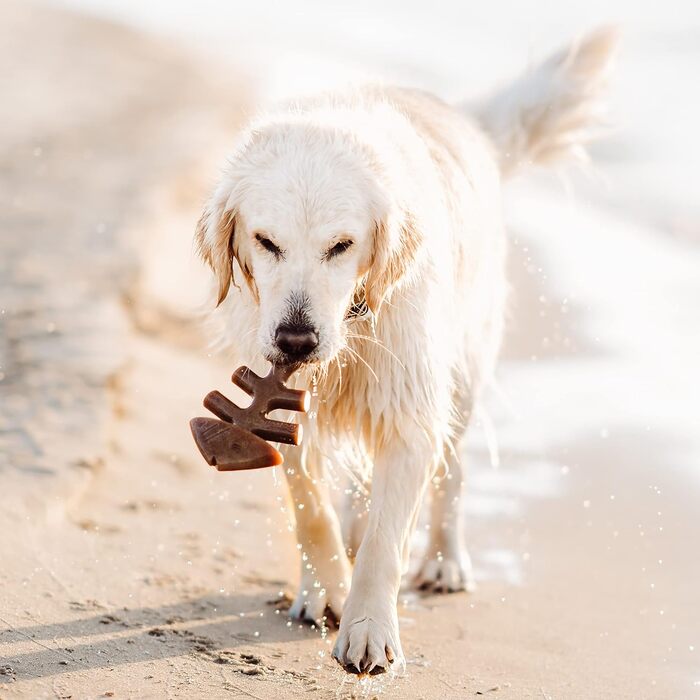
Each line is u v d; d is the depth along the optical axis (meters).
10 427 7.51
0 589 5.48
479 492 7.73
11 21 33.62
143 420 8.28
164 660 4.93
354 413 5.41
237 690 4.68
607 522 7.24
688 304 11.52
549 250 13.59
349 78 6.58
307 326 4.55
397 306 5.11
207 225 5.07
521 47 32.25
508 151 7.91
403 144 5.34
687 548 6.86
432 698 4.80
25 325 9.57
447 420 5.59
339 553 5.74
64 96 22.66
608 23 8.17
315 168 4.73
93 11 39.50
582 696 4.94
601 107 8.24
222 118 21.02
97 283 10.90
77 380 8.49
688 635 5.73
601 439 8.54
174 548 6.34
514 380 9.67
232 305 5.46
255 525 6.83
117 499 6.91
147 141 18.45
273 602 5.82
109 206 13.89
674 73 24.38
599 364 10.02
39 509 6.44
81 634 5.11
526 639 5.68
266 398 4.63
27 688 4.51
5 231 12.53
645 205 15.71
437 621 5.94
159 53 30.61
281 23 40.34
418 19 40.09
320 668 5.03
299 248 4.64
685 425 8.74
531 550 6.91
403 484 5.20
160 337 10.23
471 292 6.30
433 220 5.33
